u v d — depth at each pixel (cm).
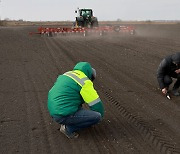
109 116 510
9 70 898
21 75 827
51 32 2358
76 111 397
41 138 425
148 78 803
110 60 1099
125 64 1014
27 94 643
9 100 601
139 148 392
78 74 394
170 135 433
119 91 675
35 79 779
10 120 492
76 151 386
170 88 687
